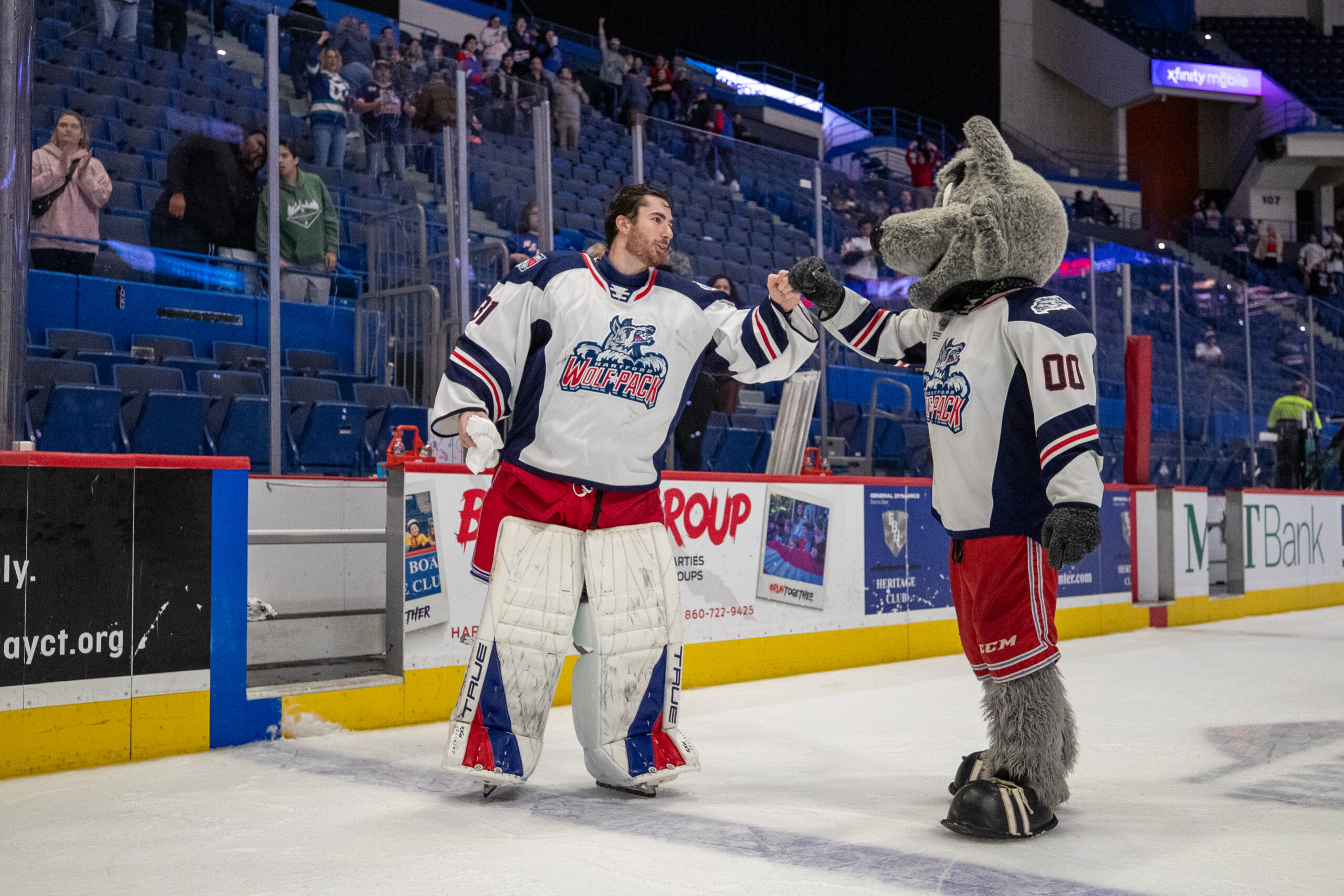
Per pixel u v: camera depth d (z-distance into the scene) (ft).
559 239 31.65
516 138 26.61
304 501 14.65
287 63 26.55
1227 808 8.88
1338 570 33.63
